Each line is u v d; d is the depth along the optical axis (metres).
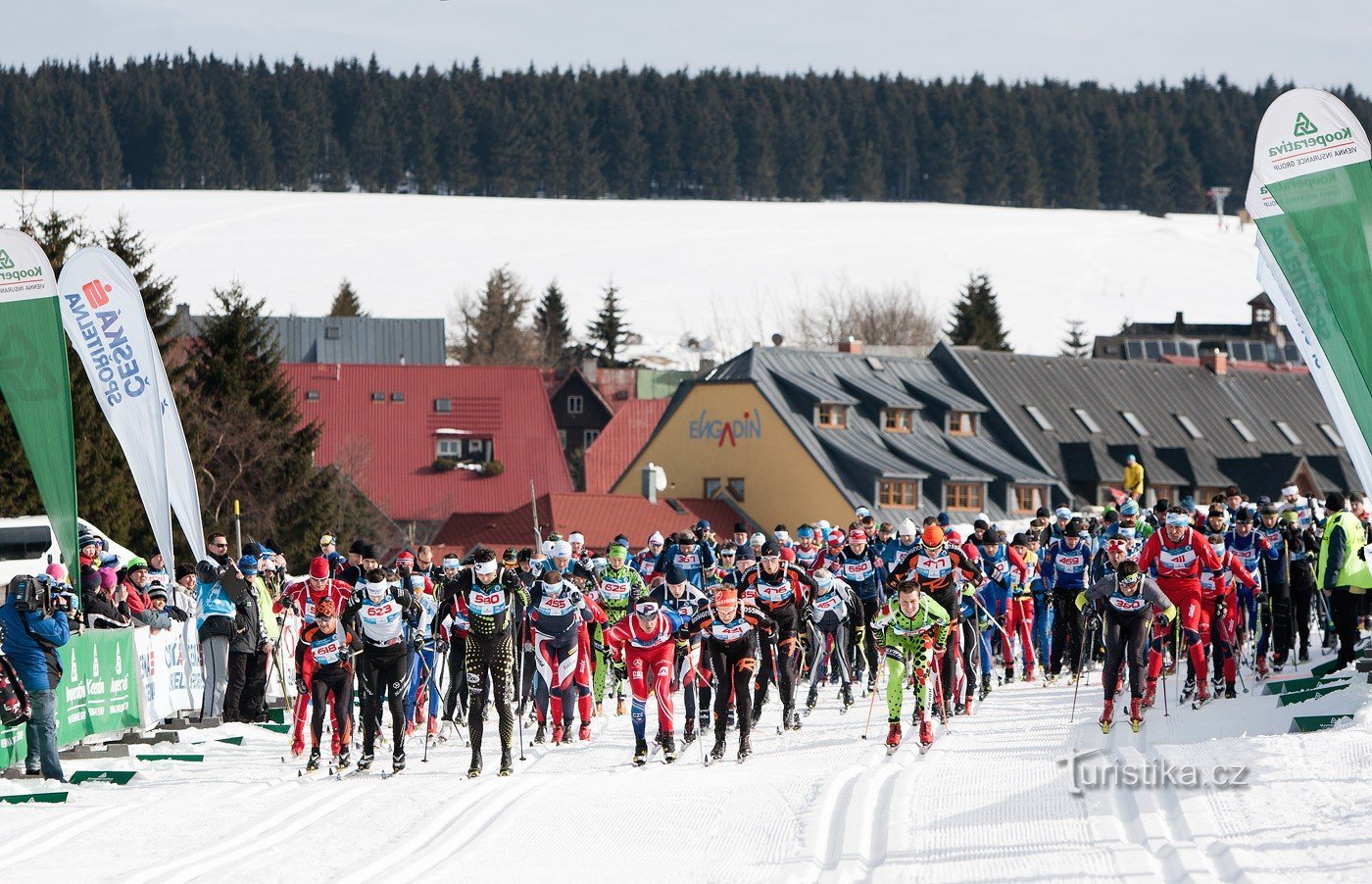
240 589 54.28
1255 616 57.56
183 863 29.53
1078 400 171.38
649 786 37.44
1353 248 41.84
